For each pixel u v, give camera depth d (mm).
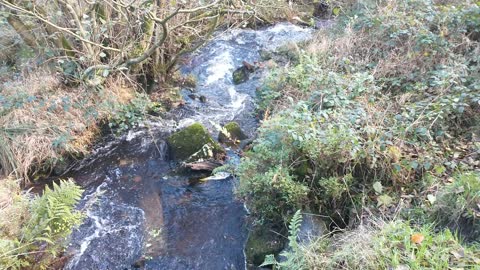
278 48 7355
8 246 3061
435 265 2402
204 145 4820
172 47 6301
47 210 3266
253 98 6160
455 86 3932
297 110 4023
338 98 4207
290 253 2887
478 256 2508
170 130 5547
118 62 5426
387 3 5930
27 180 4531
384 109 4020
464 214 2781
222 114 5938
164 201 4383
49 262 3408
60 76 5473
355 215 3311
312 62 5102
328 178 3482
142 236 3932
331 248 2918
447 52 4504
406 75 4539
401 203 3127
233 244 3756
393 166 3369
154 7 5316
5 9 4902
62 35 5266
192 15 6359
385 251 2561
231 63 7395
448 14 4895
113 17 5820
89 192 4512
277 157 3566
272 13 8875
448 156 3447
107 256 3691
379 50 5234
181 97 6262
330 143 3354
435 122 3666
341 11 7320
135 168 4902
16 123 4719
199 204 4309
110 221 4098
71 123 5074
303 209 3447
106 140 5320
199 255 3701
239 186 3852
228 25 7547
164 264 3623
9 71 5461
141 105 5742
